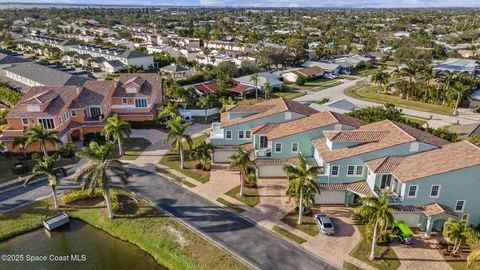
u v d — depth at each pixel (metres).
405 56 143.75
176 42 187.38
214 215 40.91
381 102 93.75
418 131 47.12
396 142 41.50
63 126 61.12
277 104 56.38
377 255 34.00
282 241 36.25
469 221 37.97
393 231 36.69
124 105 71.44
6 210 42.22
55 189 44.28
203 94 92.62
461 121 77.94
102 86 70.50
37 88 65.44
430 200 37.41
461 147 39.72
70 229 39.78
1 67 108.44
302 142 48.47
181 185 47.84
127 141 63.06
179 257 34.47
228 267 32.72
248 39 196.12
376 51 176.00
